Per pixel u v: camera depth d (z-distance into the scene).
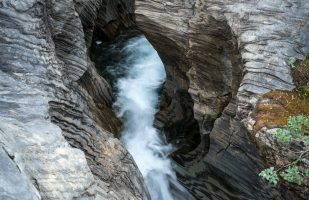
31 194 4.70
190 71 10.06
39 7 8.48
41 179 5.47
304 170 6.64
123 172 7.61
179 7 10.27
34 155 5.73
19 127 6.15
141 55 14.57
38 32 8.28
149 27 10.90
